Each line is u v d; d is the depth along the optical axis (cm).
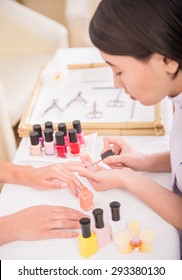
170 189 91
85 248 75
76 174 97
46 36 189
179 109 83
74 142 102
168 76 70
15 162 105
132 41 66
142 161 95
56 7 217
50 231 80
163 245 77
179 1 63
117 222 78
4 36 193
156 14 64
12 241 80
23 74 181
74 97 127
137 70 69
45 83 133
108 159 95
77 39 201
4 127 148
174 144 83
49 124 105
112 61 71
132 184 85
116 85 77
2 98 144
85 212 85
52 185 90
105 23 67
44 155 105
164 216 81
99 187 89
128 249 76
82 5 197
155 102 76
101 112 118
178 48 65
